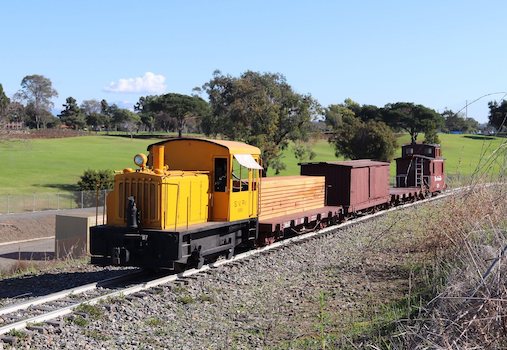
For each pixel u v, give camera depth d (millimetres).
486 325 5730
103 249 13336
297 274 14273
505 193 8719
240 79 45312
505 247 5820
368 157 52469
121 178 13516
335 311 10539
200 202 14633
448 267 10156
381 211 29875
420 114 68000
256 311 10891
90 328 9406
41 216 38188
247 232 16406
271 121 43625
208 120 46812
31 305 10523
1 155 75000
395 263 14312
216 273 13805
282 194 19797
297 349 8430
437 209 14531
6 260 25844
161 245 12859
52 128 128125
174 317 10398
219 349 8625
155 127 140625
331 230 22391
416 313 9172
